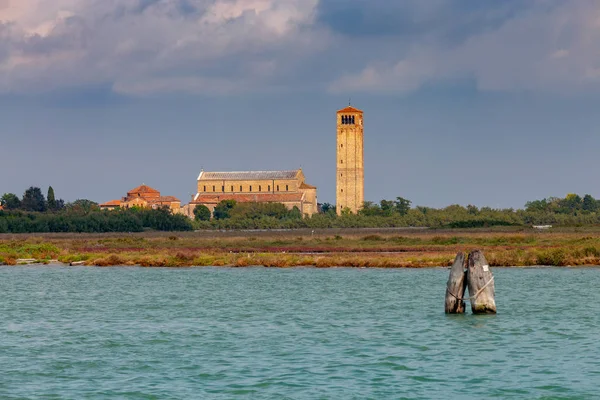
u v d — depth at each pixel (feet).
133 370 351.25
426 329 438.40
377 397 304.50
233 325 465.88
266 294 624.59
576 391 311.06
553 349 382.83
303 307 541.34
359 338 415.64
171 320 489.26
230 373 342.64
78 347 402.11
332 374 338.95
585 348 384.68
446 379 329.11
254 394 309.83
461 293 483.10
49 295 633.20
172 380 332.80
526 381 325.62
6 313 527.40
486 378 330.34
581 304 534.78
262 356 375.25
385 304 548.72
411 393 309.22
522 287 646.74
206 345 403.54
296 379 331.16
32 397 309.83
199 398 305.32
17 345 408.26
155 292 649.20
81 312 530.27
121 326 466.70
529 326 443.73
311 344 401.70
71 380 335.06
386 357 368.48
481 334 421.18
